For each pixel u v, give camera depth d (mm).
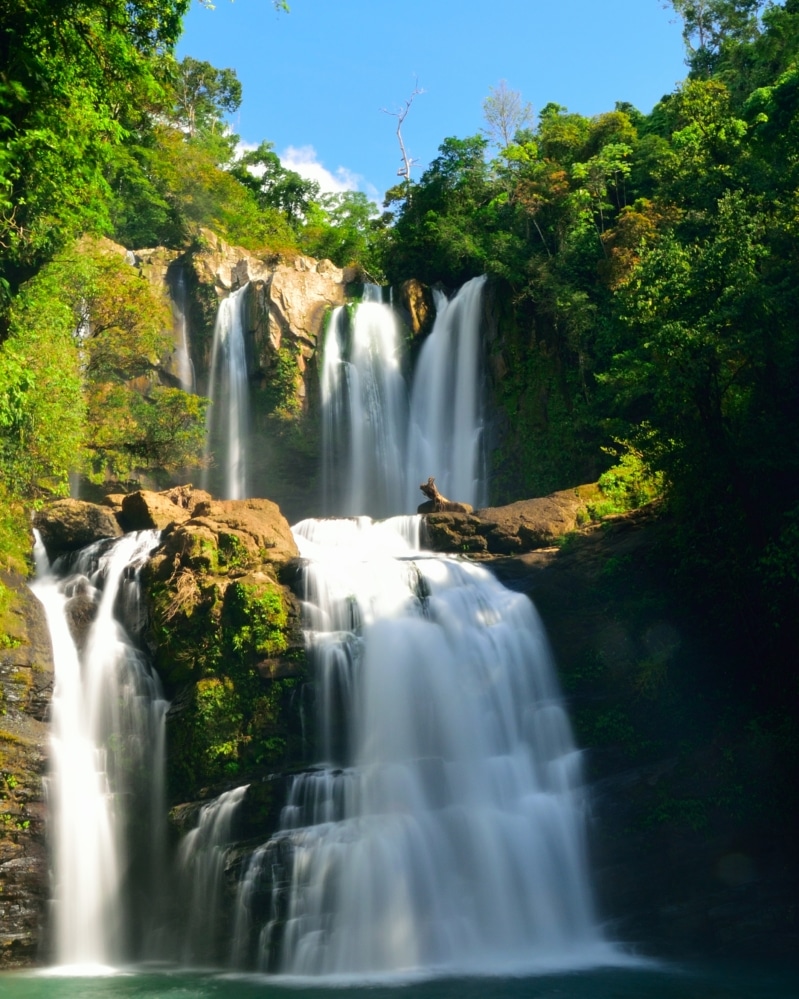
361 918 15914
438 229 46188
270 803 17484
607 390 33656
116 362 35188
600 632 20922
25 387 23562
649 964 15391
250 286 42719
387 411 41094
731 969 14930
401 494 39875
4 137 17844
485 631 20672
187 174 57219
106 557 23031
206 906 17016
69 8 18250
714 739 18047
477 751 19250
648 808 17234
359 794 17500
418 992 13672
